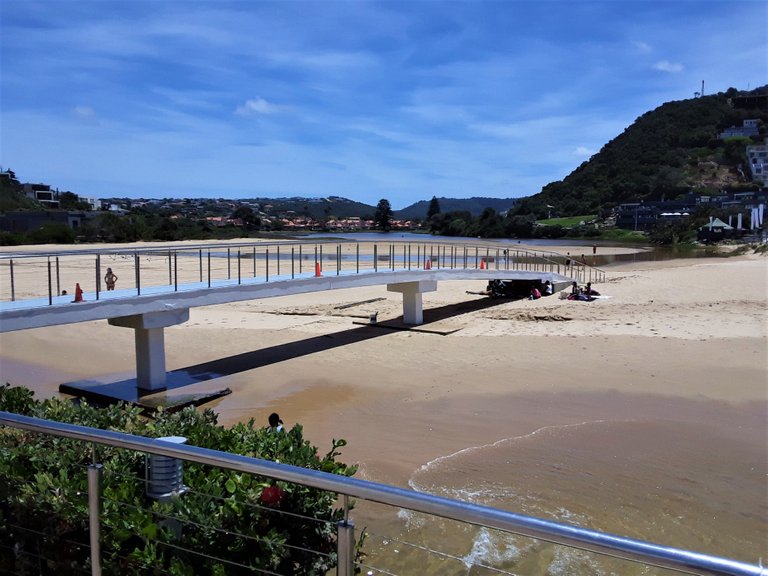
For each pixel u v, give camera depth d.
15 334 20.78
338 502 7.43
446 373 15.23
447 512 2.21
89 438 3.08
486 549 6.66
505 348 17.61
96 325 22.20
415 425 11.59
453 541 6.82
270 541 3.25
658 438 10.77
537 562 6.43
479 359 16.50
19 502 3.76
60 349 18.86
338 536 2.64
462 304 25.66
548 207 184.62
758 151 164.25
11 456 4.21
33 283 33.16
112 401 13.28
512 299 26.62
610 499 8.39
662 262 52.97
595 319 21.39
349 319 22.42
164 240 91.38
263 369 15.85
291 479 2.54
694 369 15.18
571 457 9.91
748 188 148.00
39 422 3.26
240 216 154.12
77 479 3.86
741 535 7.41
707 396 13.15
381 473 9.31
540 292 27.48
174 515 3.47
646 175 178.00
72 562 3.54
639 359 16.16
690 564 1.79
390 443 10.65
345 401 13.19
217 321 22.48
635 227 132.88
